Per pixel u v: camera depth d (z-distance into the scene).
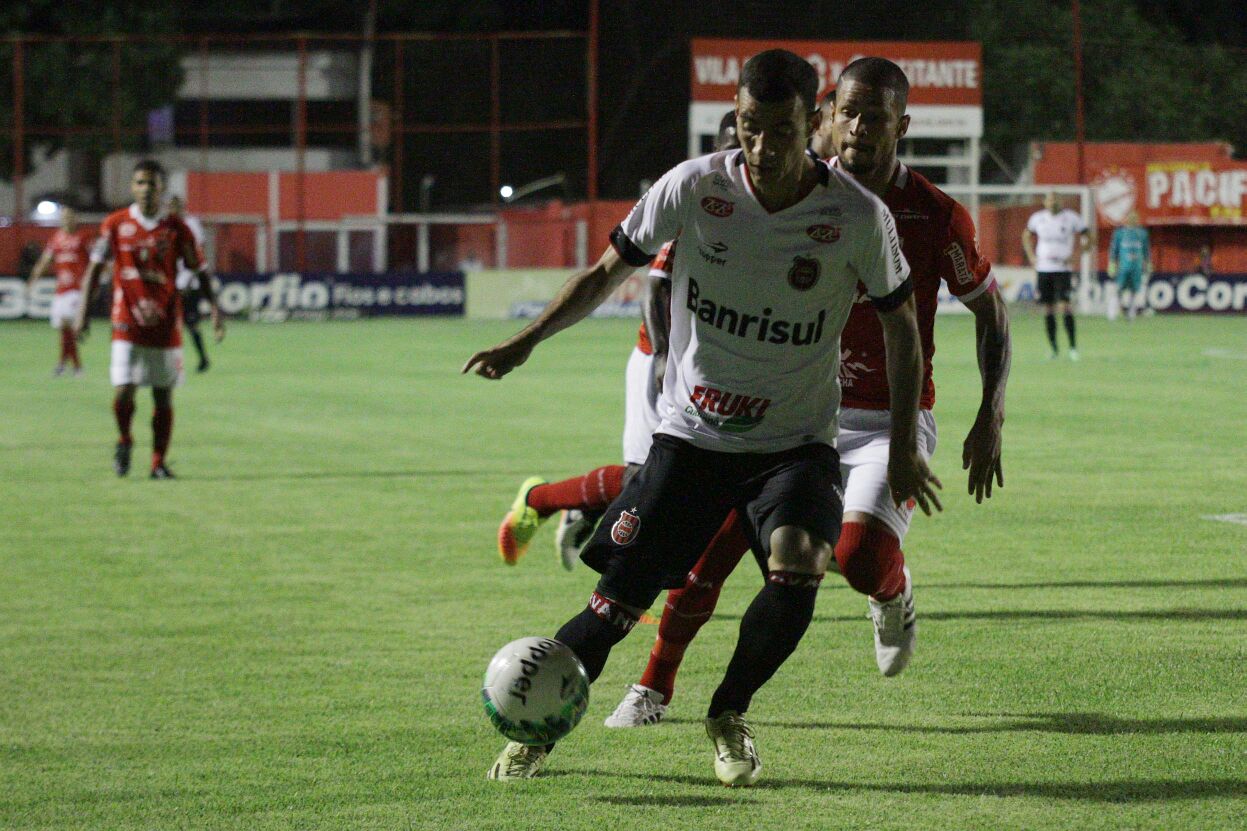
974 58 62.41
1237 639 10.90
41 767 8.30
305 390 31.73
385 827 7.34
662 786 7.92
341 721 9.14
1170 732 8.71
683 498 8.09
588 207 63.22
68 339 36.81
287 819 7.46
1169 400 28.25
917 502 8.22
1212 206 65.75
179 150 78.00
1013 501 17.16
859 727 8.90
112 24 75.62
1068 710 9.18
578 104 78.06
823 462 8.13
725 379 7.97
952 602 12.16
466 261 67.44
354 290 61.84
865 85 8.91
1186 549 14.34
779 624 7.86
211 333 52.03
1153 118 74.94
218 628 11.56
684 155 75.50
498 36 64.06
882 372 9.43
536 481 12.10
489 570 13.76
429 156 78.94
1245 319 59.09
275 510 17.12
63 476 19.94
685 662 10.48
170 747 8.65
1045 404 27.55
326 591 12.88
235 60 78.94
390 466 20.59
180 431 24.83
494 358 7.81
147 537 15.50
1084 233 38.84
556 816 7.46
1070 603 12.09
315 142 79.44
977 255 9.16
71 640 11.22
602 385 32.59
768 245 7.58
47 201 72.56
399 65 65.31
